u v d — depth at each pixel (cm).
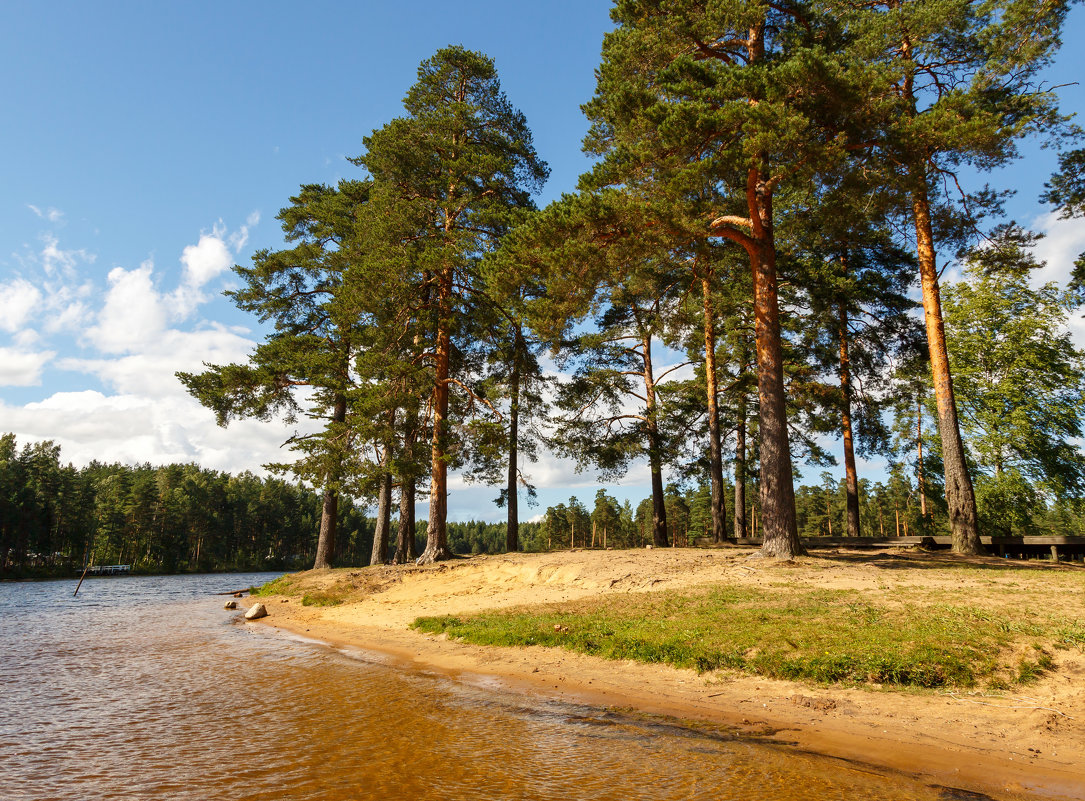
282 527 10206
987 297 2909
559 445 2764
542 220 1514
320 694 846
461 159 2306
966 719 649
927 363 2498
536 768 545
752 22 1514
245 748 612
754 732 645
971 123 1328
